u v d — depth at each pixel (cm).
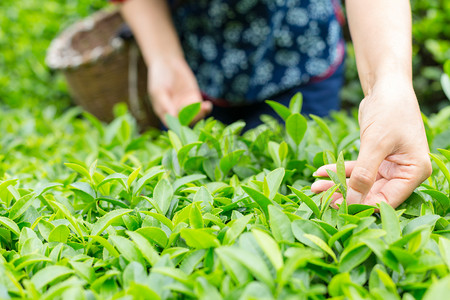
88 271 69
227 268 63
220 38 199
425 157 81
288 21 188
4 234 84
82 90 239
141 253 72
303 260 63
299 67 194
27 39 353
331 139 114
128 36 224
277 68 196
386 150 79
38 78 334
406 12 96
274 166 112
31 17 369
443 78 128
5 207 90
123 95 241
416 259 64
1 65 346
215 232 77
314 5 189
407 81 86
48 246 77
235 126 118
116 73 233
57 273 67
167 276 65
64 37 273
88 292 63
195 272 65
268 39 192
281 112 121
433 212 83
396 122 80
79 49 275
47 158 139
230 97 209
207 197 85
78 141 158
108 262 72
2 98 311
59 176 118
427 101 299
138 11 196
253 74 199
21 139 155
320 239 68
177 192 97
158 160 113
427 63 300
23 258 72
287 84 195
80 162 111
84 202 95
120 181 92
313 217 85
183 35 211
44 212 95
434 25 281
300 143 113
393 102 81
